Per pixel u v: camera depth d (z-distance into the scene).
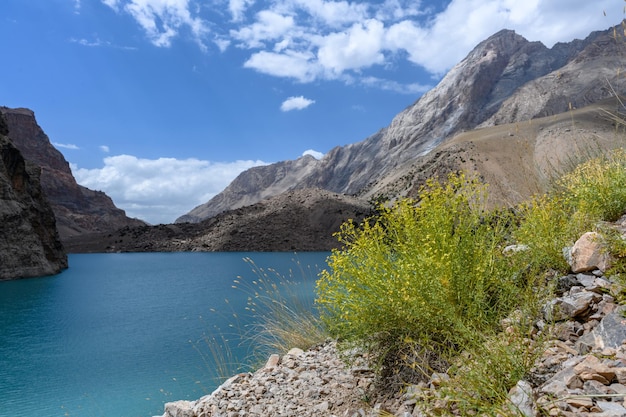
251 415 3.93
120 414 9.52
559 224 4.66
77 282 49.09
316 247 150.62
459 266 3.51
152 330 20.55
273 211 176.38
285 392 4.28
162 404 9.82
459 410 2.56
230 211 193.00
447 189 4.04
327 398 3.88
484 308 3.46
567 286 3.74
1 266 51.53
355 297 3.73
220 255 128.00
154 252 159.25
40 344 18.52
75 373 13.50
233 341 13.87
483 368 2.65
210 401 4.57
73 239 183.88
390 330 3.71
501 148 158.50
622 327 2.72
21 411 10.31
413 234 3.87
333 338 5.93
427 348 3.40
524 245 4.36
